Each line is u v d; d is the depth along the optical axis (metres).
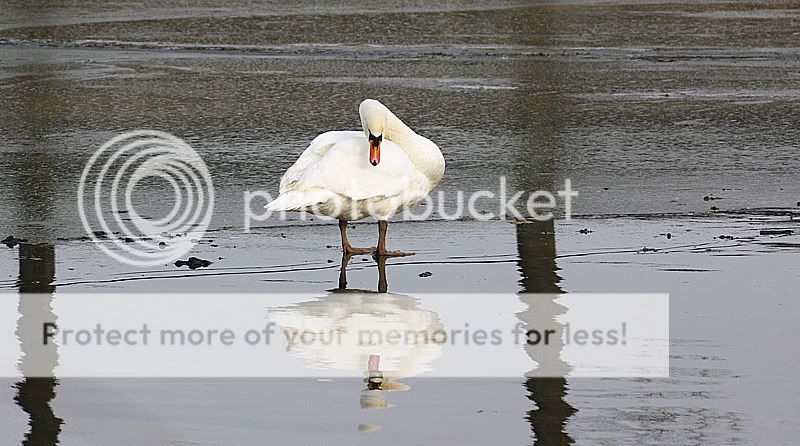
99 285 11.85
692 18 34.22
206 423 8.27
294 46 29.41
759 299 11.23
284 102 22.67
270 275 12.27
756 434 8.05
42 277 12.14
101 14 34.50
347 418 8.34
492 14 34.50
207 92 23.66
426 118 21.17
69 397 8.77
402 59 27.59
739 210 14.91
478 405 8.57
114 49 28.97
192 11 35.06
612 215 14.74
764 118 21.19
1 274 12.23
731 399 8.67
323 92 23.64
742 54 28.58
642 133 19.95
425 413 8.42
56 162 17.75
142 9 35.50
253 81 24.84
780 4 37.34
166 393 8.84
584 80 25.06
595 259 12.78
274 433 8.07
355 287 11.80
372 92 23.61
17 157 18.08
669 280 11.91
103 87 24.09
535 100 22.86
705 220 14.45
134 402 8.67
